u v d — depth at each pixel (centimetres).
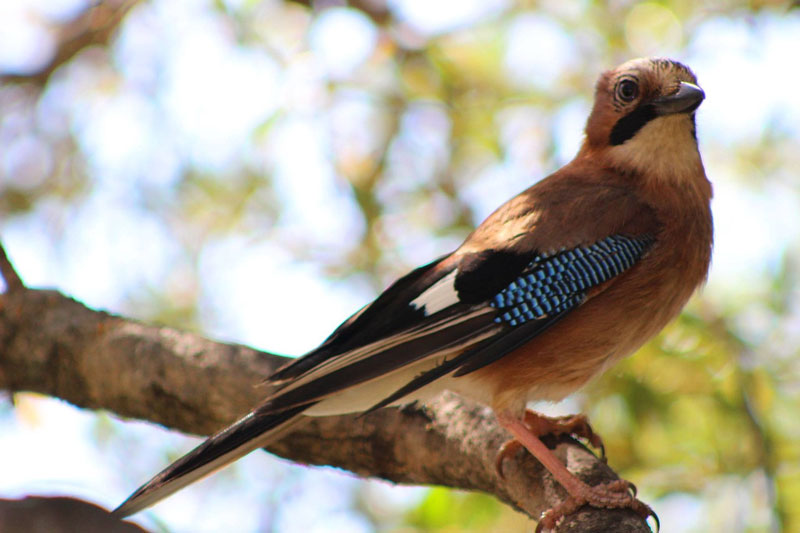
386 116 1300
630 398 1112
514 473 760
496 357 760
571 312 782
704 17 1287
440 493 1144
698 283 837
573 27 1328
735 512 1095
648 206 813
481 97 1341
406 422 820
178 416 862
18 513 408
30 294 936
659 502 1107
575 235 789
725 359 1116
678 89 836
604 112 875
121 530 415
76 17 1479
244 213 1339
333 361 728
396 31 1361
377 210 1266
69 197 1412
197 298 1334
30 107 1470
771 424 1146
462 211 1279
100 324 902
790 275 1167
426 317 758
